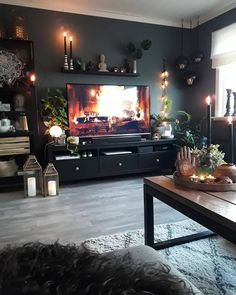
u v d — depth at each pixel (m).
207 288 1.47
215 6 3.99
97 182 3.86
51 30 3.83
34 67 3.65
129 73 4.17
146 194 1.79
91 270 0.47
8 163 3.49
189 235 2.01
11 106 3.67
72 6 3.86
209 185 1.47
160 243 1.89
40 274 0.44
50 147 3.59
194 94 4.77
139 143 4.08
